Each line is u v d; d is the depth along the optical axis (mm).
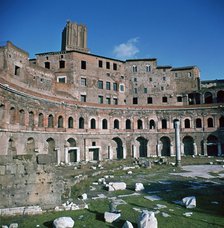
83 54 75500
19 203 17078
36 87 60281
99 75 77875
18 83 54688
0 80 38844
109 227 14453
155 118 73250
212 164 51375
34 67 60344
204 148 69500
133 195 23062
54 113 54969
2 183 16875
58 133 54844
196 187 26844
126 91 83938
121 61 84000
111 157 66688
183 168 45188
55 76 70500
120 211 17469
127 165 48688
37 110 49656
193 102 82875
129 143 70000
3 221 15391
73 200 20156
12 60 53344
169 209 18031
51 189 18078
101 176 35656
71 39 83812
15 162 17391
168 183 29703
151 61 85438
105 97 78188
